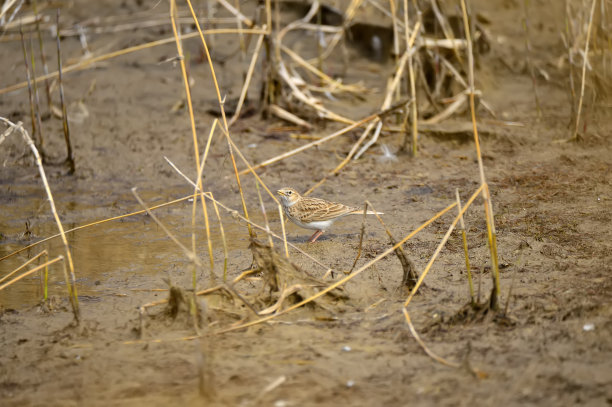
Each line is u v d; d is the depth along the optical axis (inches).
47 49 941.8
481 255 413.4
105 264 441.1
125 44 955.3
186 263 434.0
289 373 285.4
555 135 670.5
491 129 674.2
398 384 272.4
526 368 276.5
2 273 435.5
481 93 725.3
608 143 638.5
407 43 617.3
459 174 590.9
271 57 720.3
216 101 804.6
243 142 690.2
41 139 664.4
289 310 346.6
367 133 644.7
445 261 407.8
